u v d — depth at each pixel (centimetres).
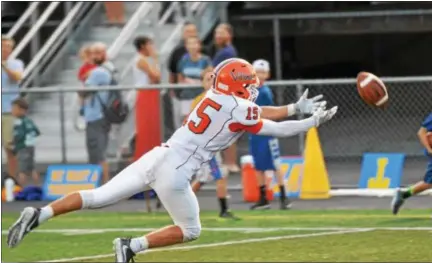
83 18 4869
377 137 4575
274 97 4509
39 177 4278
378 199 3647
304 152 3916
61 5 5212
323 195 3712
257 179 3484
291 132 2219
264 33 5103
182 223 2202
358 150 4575
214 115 2181
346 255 2531
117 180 2188
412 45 5634
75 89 3878
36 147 4362
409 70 5659
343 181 3950
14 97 4047
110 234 3031
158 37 4612
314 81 3788
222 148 2214
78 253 2691
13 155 3981
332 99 4628
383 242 2719
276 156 3438
